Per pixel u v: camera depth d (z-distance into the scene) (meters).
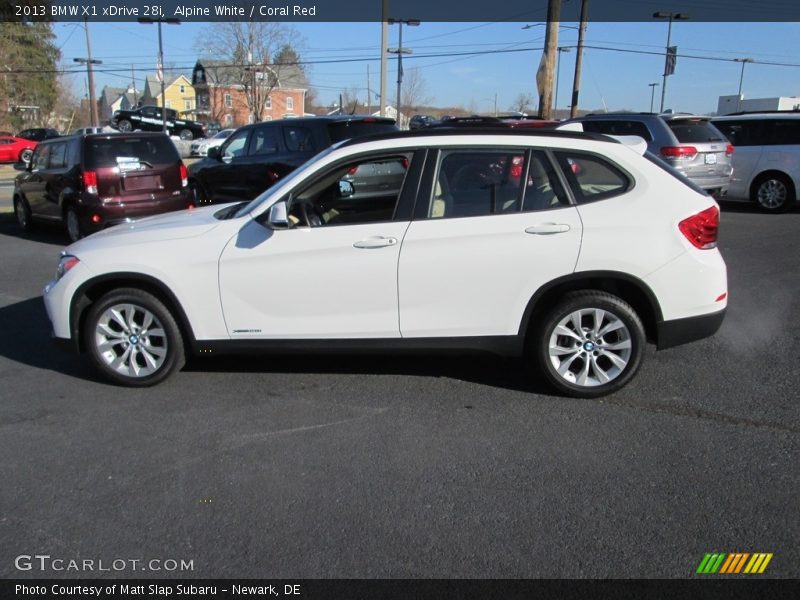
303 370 5.16
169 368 4.81
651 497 3.36
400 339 4.56
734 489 3.42
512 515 3.24
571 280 4.37
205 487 3.54
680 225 4.33
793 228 10.86
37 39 57.69
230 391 4.79
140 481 3.61
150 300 4.71
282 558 2.97
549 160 4.41
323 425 4.23
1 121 52.84
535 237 4.33
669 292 4.34
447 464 3.73
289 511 3.31
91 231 9.91
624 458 3.75
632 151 4.48
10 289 7.86
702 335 4.48
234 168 11.03
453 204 4.45
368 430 4.15
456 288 4.43
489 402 4.53
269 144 10.57
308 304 4.55
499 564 2.90
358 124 10.16
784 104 40.59
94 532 3.18
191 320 4.68
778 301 6.76
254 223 4.62
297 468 3.72
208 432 4.16
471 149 4.46
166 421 4.33
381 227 4.45
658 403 4.46
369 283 4.46
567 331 4.48
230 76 63.78
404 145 4.51
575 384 4.52
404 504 3.35
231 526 3.20
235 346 4.71
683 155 11.16
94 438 4.11
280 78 71.38
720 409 4.34
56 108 64.44
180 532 3.17
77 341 4.88
